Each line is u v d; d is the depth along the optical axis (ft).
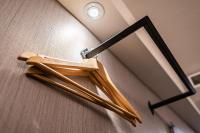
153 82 6.65
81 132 2.88
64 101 2.87
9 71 2.40
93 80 3.77
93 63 3.59
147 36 5.58
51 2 4.29
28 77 2.58
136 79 6.38
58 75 2.73
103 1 4.75
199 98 8.50
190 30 6.29
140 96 5.96
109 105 3.28
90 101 3.18
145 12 5.69
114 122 3.80
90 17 4.94
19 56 2.54
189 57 7.17
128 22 5.08
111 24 5.10
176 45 6.73
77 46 4.17
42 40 3.28
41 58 2.72
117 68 5.55
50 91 2.75
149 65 6.04
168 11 5.78
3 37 2.61
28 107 2.33
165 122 6.73
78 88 3.00
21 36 2.91
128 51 5.71
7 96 2.20
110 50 5.74
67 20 4.50
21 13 3.18
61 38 3.84
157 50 5.92
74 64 3.15
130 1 5.38
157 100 6.95
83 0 4.69
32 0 3.64
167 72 6.23
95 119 3.30
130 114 3.48
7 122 2.04
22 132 2.11
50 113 2.55
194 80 7.84
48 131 2.38
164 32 6.31
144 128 4.99
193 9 5.79
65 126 2.66
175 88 6.71
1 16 2.77
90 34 5.14
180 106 7.80
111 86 3.65
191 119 8.70
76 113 2.97
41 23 3.52
